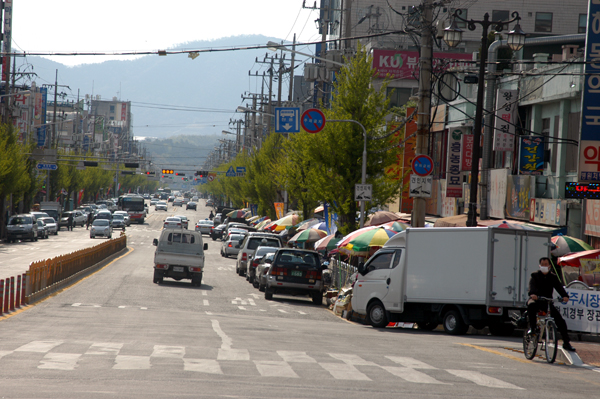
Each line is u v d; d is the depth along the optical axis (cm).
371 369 1133
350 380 1012
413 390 952
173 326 1761
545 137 2972
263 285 3481
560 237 2388
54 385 888
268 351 1313
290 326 2002
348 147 3638
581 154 2331
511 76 3450
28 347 1247
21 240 7312
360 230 3031
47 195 10681
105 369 1027
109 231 8325
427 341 1709
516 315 1900
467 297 1938
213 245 8581
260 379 988
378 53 6944
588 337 1891
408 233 2072
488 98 3002
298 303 3125
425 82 2511
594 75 2334
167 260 3466
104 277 3725
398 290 2089
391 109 6169
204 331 1666
